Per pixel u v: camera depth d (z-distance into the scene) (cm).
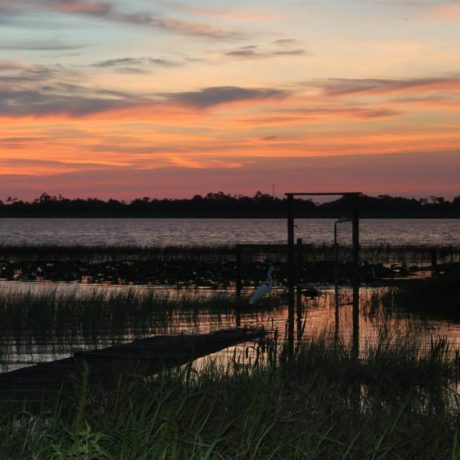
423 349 1786
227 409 995
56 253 7156
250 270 4931
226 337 2006
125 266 5391
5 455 820
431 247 7956
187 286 4266
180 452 820
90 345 2066
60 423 908
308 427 927
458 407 1190
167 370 1198
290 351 1625
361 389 1364
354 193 2133
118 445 802
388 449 877
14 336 2144
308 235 16750
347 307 3130
